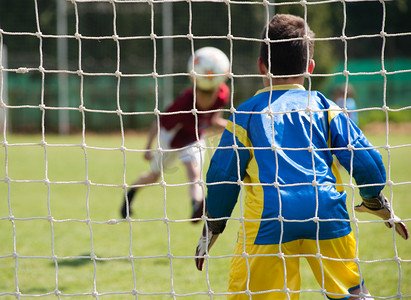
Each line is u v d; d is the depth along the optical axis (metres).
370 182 9.49
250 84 67.44
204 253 10.27
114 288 14.35
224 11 68.44
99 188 31.89
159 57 72.94
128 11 72.88
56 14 73.19
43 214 24.27
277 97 9.90
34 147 56.94
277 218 9.05
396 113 78.81
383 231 20.47
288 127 9.58
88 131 71.06
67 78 70.19
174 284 14.69
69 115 70.81
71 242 19.23
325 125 9.71
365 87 81.50
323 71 73.19
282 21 10.30
